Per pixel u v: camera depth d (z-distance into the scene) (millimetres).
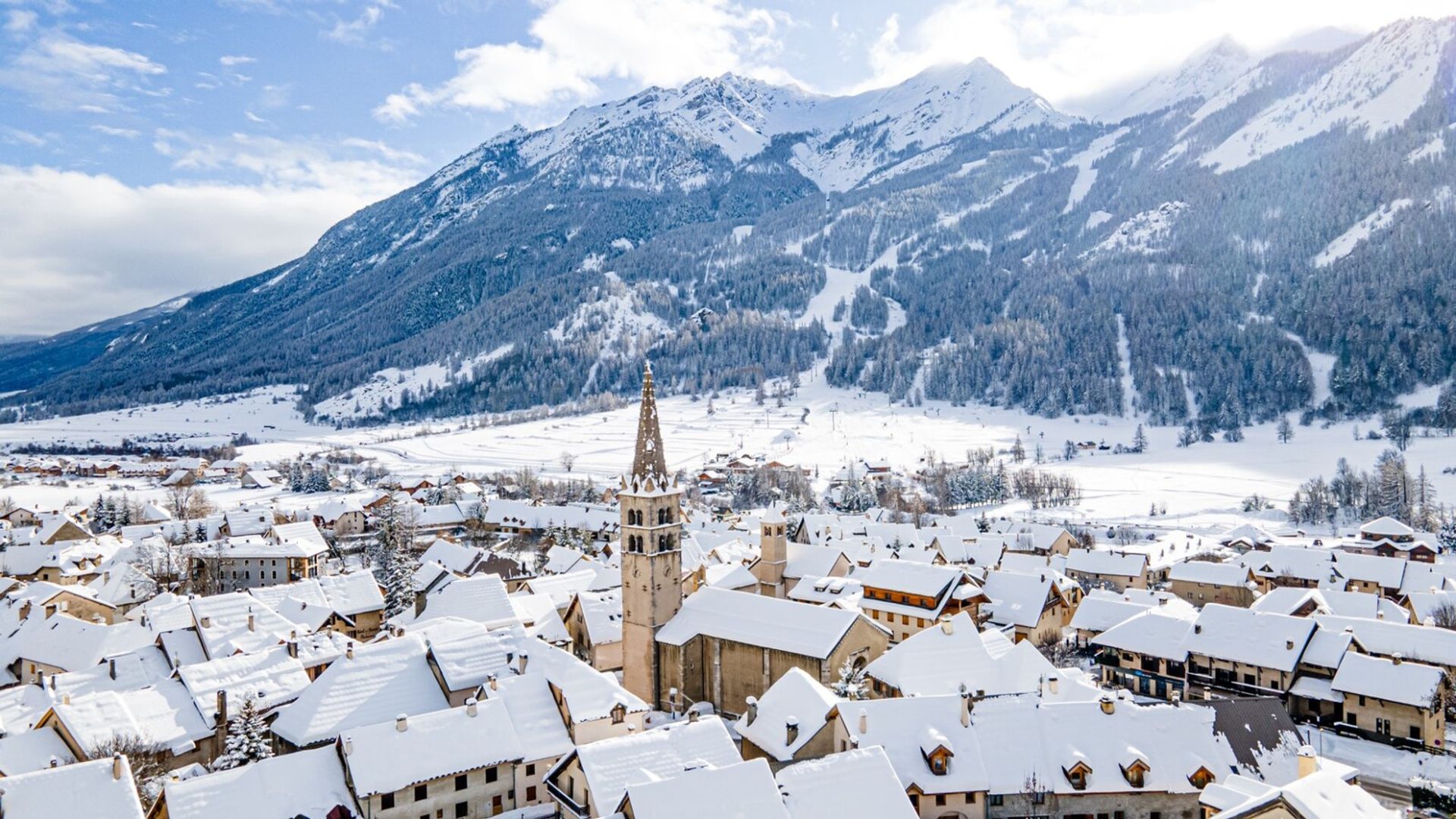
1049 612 136125
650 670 106938
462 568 176000
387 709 83375
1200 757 70750
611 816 58312
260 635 105750
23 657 114875
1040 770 70312
